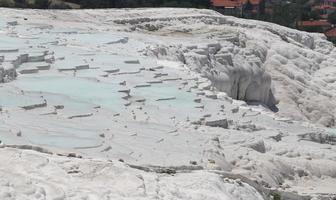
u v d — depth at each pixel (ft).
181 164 60.80
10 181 46.91
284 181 72.64
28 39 123.24
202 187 53.47
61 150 58.75
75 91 86.99
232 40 189.67
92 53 118.21
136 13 209.97
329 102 182.70
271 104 174.50
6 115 69.41
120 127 72.28
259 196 58.59
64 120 71.67
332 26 409.49
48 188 46.98
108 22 188.24
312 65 208.54
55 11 188.65
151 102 89.35
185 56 150.20
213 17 222.48
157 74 107.86
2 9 172.65
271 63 192.34
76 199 46.26
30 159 52.65
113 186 49.57
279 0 451.94
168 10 225.35
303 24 388.57
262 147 79.82
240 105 117.08
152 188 50.37
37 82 90.17
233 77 161.99
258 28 228.43
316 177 77.61
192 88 104.58
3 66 89.76
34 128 65.62
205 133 77.20
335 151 91.56
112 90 89.40
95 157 58.03
